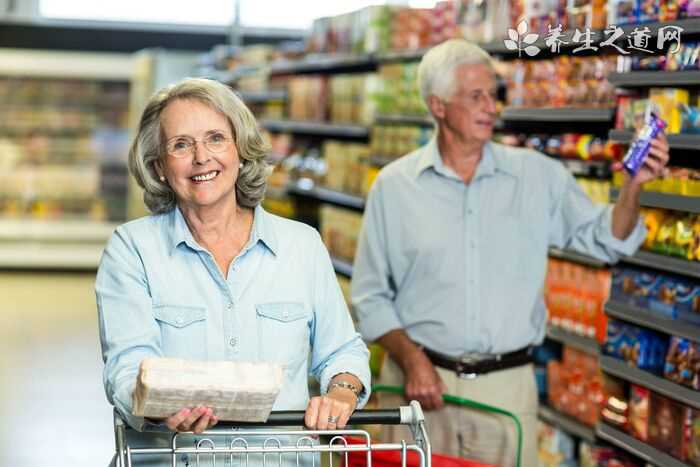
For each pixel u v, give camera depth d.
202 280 2.97
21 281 13.65
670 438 4.32
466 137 4.12
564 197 4.22
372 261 4.33
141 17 15.25
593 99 4.95
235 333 2.96
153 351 2.92
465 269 4.18
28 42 14.91
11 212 14.73
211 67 13.94
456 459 3.15
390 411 2.75
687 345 4.19
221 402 2.50
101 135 14.95
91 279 14.02
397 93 7.58
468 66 4.10
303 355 3.04
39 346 9.76
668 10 4.05
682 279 4.34
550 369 5.68
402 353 4.16
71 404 7.89
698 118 4.06
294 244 3.07
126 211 15.08
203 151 2.86
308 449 2.66
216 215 2.98
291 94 10.80
